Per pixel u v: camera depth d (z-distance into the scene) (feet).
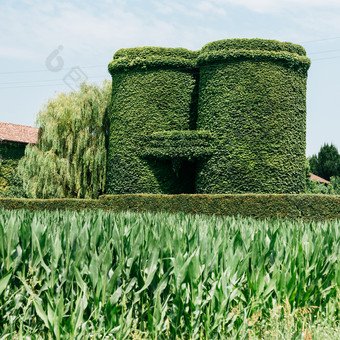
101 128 85.97
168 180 74.90
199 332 15.99
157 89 76.43
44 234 16.98
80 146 82.58
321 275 18.10
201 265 16.20
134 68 77.77
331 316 17.79
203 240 16.78
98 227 17.67
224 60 70.08
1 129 121.08
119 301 16.30
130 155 76.38
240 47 69.56
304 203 56.29
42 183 82.48
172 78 76.79
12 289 16.96
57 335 13.71
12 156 118.11
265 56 68.90
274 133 68.08
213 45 71.10
